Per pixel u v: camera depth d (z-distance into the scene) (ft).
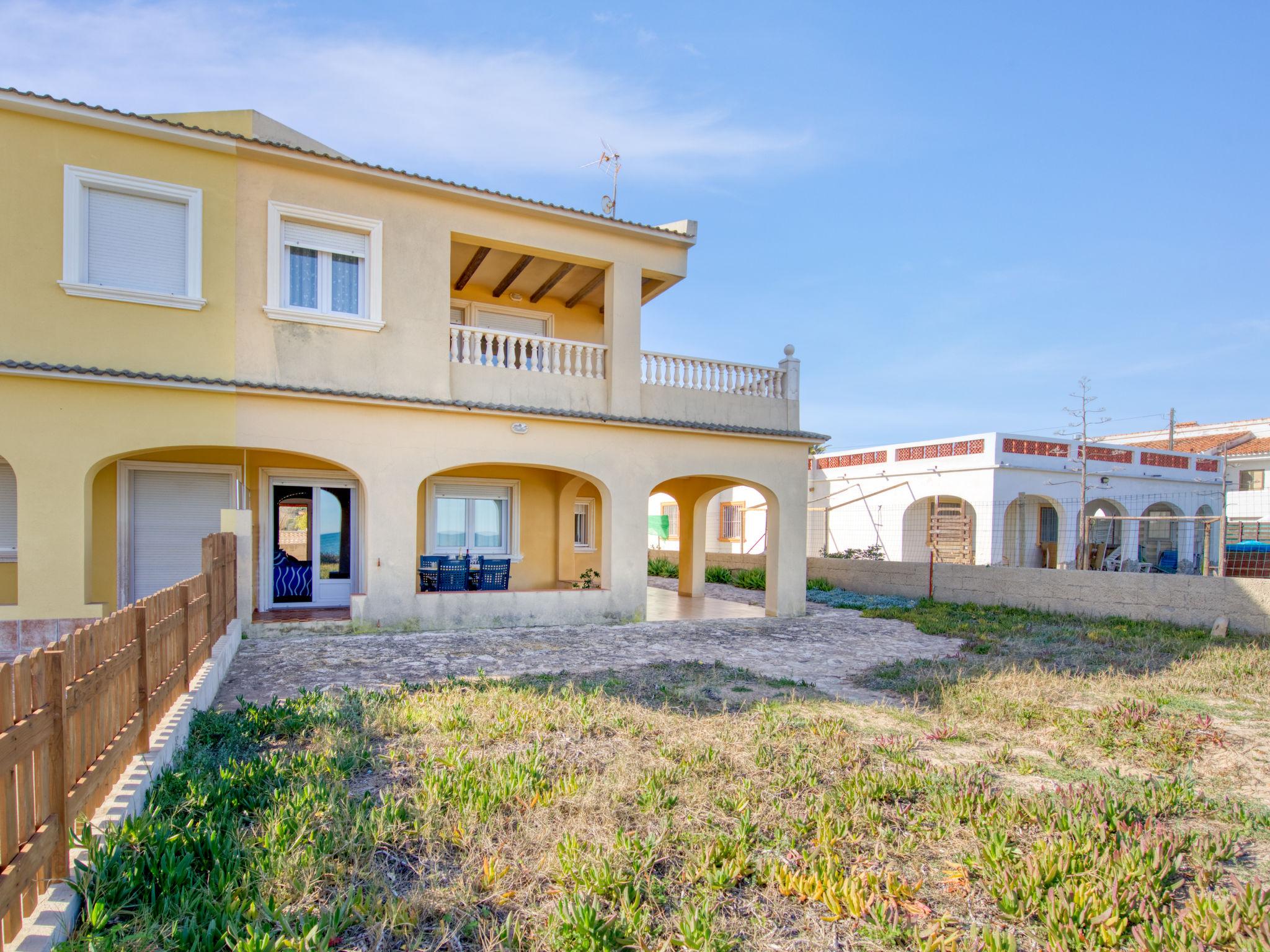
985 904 11.62
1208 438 115.75
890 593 60.49
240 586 35.14
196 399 33.47
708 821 14.29
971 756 18.88
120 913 10.31
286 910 10.70
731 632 41.19
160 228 33.81
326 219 36.86
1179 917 10.98
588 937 10.11
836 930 10.87
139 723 15.11
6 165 30.83
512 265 46.42
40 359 31.17
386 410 37.47
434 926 10.75
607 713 21.83
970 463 73.67
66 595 30.78
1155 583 44.24
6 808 8.82
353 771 16.55
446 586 42.50
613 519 43.50
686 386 47.55
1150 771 17.80
